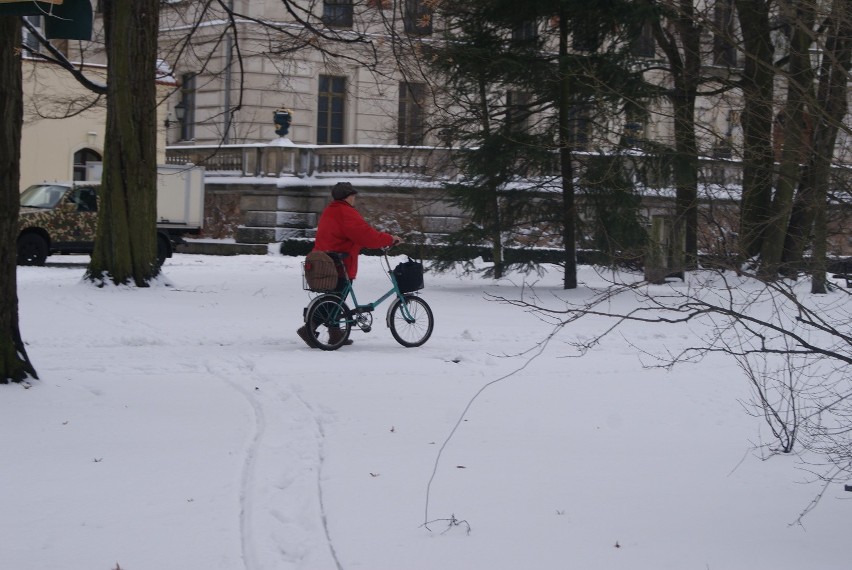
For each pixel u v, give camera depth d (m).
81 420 8.44
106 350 12.78
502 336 14.98
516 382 10.95
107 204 20.50
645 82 19.83
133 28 20.23
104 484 6.62
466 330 15.02
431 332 13.87
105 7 21.88
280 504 6.21
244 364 11.73
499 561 5.39
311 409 9.19
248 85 41.41
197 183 34.16
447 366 11.95
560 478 7.07
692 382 11.11
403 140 27.19
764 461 7.68
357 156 39.50
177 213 33.88
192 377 10.77
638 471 7.33
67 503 6.21
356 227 13.16
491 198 22.78
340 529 5.82
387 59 17.17
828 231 6.37
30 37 28.70
